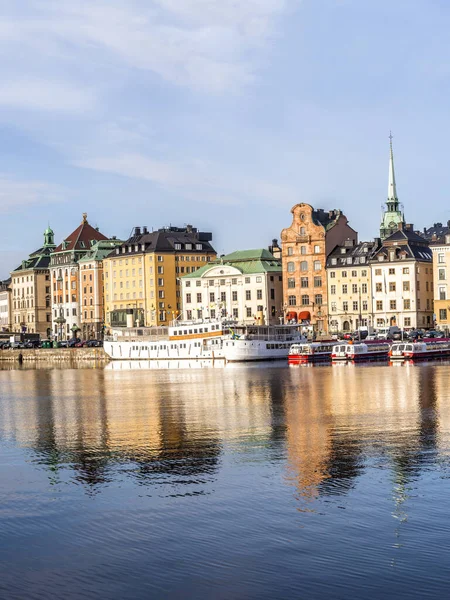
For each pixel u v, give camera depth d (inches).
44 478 1785.2
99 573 1188.5
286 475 1742.1
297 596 1092.5
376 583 1122.7
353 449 2030.0
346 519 1398.9
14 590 1138.7
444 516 1402.6
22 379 5733.3
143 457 2006.6
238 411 2972.4
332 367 5866.1
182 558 1235.9
